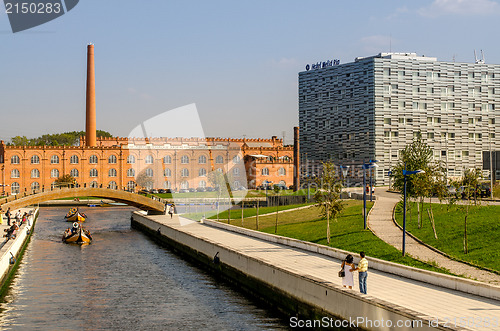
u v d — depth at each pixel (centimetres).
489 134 15562
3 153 15988
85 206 15238
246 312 3781
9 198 10156
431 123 15288
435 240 4662
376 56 16000
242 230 6316
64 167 16400
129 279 5000
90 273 5306
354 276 3541
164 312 3806
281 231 6344
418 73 15250
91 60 17175
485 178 11244
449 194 5672
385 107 15112
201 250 5700
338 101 16100
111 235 8825
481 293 2928
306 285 3297
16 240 6084
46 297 4281
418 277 3391
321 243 5175
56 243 7612
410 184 5753
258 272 4094
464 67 15438
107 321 3591
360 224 5803
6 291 4491
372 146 15088
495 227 4572
